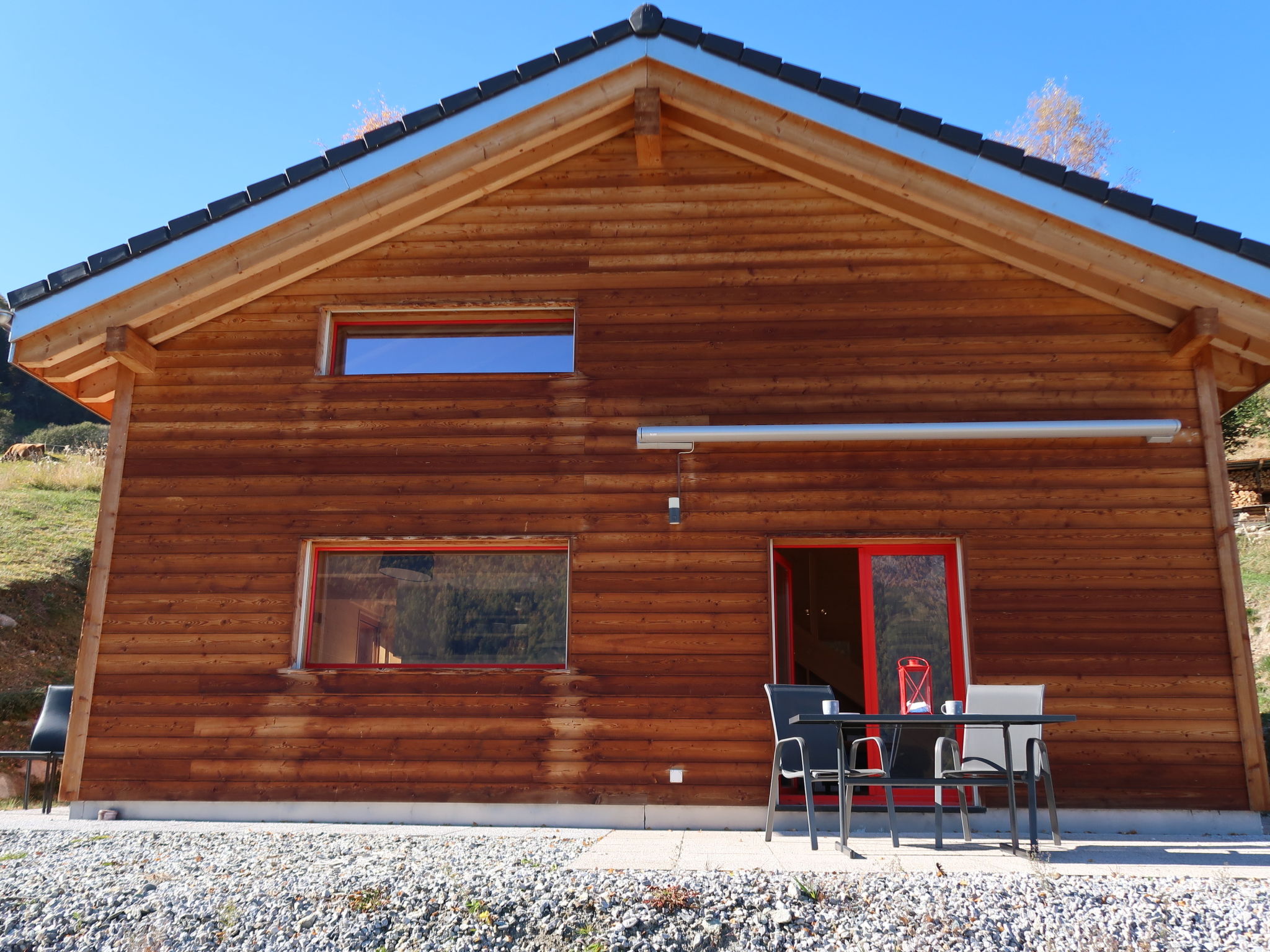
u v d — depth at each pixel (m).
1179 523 7.38
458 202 8.15
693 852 5.58
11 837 6.30
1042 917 4.11
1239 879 4.67
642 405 7.83
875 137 7.31
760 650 7.33
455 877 4.73
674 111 8.09
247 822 7.13
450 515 7.70
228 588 7.65
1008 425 7.30
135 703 7.48
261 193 7.58
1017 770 5.82
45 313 7.59
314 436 7.90
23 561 16.83
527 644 7.57
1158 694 7.10
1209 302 7.21
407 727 7.36
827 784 7.40
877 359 7.80
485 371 8.14
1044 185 7.13
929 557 7.62
